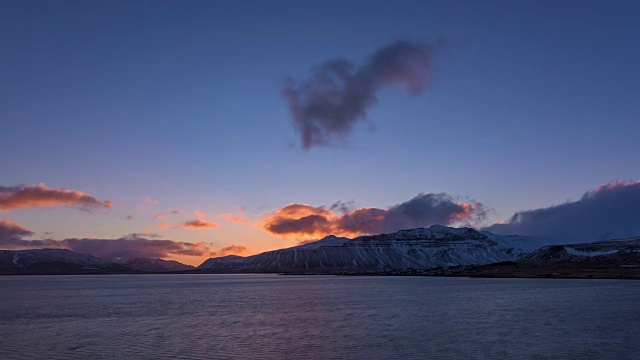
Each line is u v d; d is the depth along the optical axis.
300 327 69.38
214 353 49.47
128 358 47.22
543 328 65.12
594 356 46.44
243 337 60.00
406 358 46.41
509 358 45.91
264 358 46.91
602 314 80.94
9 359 47.34
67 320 81.38
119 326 72.12
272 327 69.69
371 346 52.84
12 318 85.44
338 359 46.25
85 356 48.50
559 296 122.69
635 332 60.81
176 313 93.12
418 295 139.75
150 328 69.50
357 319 79.19
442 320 76.31
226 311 96.69
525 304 102.19
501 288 166.25
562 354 47.50
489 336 58.84
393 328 67.25
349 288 199.00
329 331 64.94
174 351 50.66
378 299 126.50
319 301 123.06
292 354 48.78
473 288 171.88
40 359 47.19
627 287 159.38
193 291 193.00
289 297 142.88
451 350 50.09
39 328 70.56
